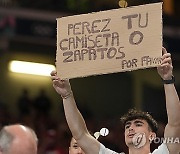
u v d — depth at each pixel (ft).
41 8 85.10
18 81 94.53
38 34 84.74
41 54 93.71
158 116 97.25
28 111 87.51
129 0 86.58
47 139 76.89
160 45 27.61
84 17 29.55
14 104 94.02
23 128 21.38
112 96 98.89
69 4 87.35
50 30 85.20
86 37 29.35
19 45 92.17
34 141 21.07
